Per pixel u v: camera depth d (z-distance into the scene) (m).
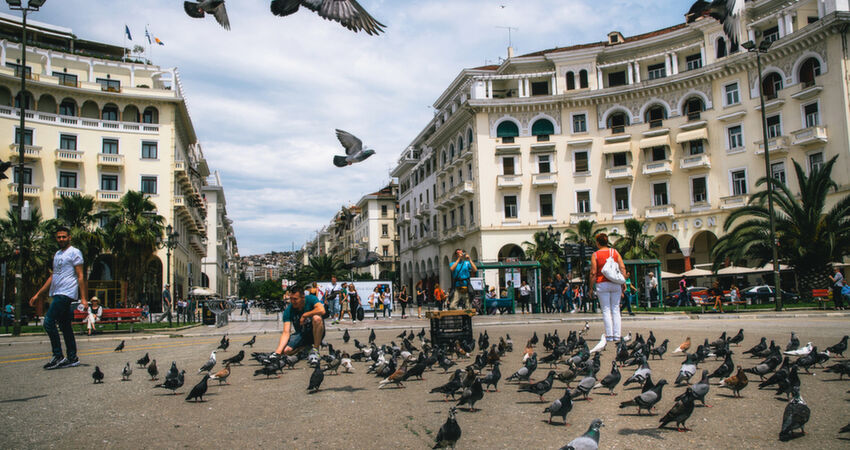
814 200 30.98
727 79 45.22
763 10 43.38
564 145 50.94
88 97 48.66
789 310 26.47
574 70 51.19
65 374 9.93
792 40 40.06
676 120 47.78
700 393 6.12
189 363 11.48
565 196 50.53
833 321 19.50
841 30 37.56
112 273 48.47
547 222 50.53
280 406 6.80
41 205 46.06
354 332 21.52
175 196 51.25
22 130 23.95
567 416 6.04
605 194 49.88
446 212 60.22
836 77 37.97
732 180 44.72
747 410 6.03
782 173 41.59
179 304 38.22
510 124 51.94
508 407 6.59
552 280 41.34
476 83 51.72
